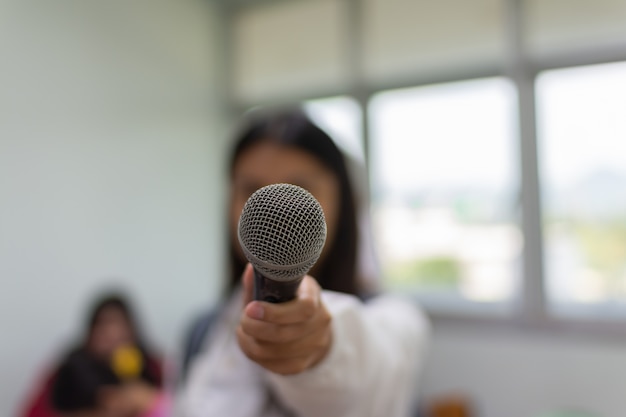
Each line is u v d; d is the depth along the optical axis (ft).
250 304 1.07
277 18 9.12
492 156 7.53
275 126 2.15
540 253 7.27
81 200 6.93
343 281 2.29
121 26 7.61
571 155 7.12
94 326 6.20
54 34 6.59
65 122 6.71
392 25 8.08
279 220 0.93
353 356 1.41
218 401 1.80
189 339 2.58
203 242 9.17
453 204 7.84
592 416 6.50
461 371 7.68
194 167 8.99
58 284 6.58
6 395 5.95
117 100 7.51
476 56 7.48
